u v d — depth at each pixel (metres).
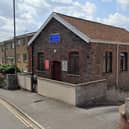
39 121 10.05
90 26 20.22
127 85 20.52
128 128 7.64
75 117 10.48
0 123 9.92
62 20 18.14
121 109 8.28
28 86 18.61
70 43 17.78
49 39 19.89
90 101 13.82
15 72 20.48
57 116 10.77
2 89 19.73
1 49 50.22
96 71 16.94
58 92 14.33
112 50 18.52
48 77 20.17
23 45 39.94
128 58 20.56
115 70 18.94
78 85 12.92
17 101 14.37
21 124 9.77
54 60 19.45
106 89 16.27
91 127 8.97
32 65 22.27
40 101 14.24
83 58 16.80
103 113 11.05
